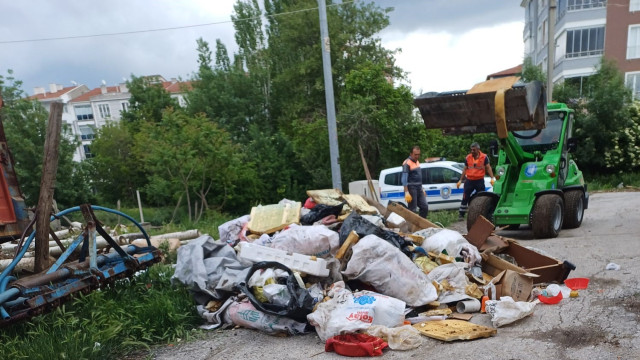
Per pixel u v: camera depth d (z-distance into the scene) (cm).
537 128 703
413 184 990
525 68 2311
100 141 3161
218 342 420
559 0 2689
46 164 478
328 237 503
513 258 569
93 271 471
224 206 2420
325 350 384
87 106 5853
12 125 2172
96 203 2609
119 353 407
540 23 3058
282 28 3041
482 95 671
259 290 445
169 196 2222
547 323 404
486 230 573
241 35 3506
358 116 1884
